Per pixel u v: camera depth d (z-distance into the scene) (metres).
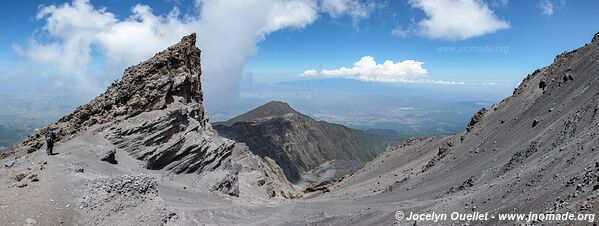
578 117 36.12
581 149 25.12
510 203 23.14
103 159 44.50
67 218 25.64
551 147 35.28
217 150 60.31
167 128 54.31
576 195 18.45
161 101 56.81
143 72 58.28
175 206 36.94
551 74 64.69
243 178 75.00
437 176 55.81
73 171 32.41
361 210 39.19
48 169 32.00
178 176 53.50
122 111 53.59
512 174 31.72
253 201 55.59
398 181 66.38
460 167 54.91
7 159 46.19
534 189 23.34
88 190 28.28
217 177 56.56
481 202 26.52
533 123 50.66
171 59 62.56
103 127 50.38
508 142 51.69
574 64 58.91
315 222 36.94
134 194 29.56
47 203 26.28
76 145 45.12
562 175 22.80
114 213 27.41
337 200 56.00
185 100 62.97
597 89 41.59
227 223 36.38
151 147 51.94
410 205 35.12
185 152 55.47
